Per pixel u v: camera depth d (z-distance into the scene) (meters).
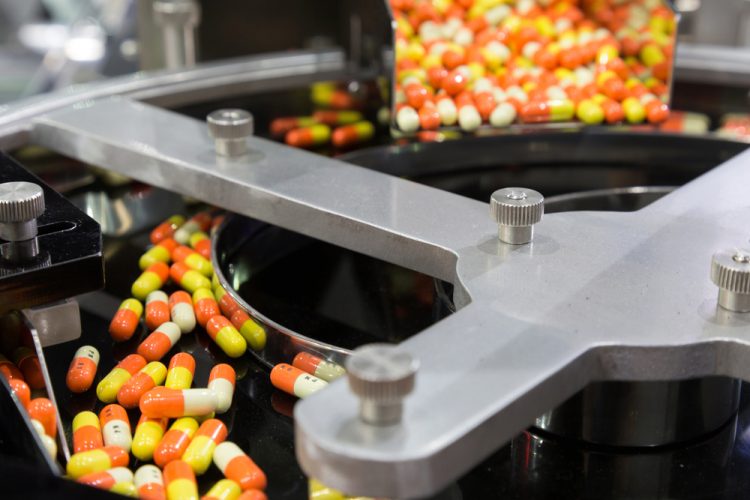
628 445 0.92
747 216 1.01
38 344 0.89
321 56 1.92
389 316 1.19
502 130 1.45
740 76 1.78
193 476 0.87
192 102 1.73
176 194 1.54
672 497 0.87
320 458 0.62
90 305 1.22
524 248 0.92
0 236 0.94
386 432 0.63
